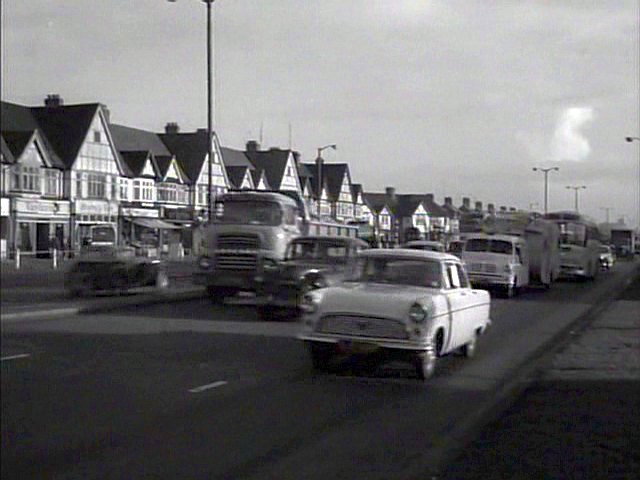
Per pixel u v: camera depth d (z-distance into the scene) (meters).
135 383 12.38
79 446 8.66
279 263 22.39
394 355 13.07
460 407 11.35
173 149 70.19
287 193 28.41
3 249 27.14
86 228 44.56
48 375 12.82
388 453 8.79
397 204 114.31
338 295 13.52
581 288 43.16
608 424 9.96
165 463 8.16
